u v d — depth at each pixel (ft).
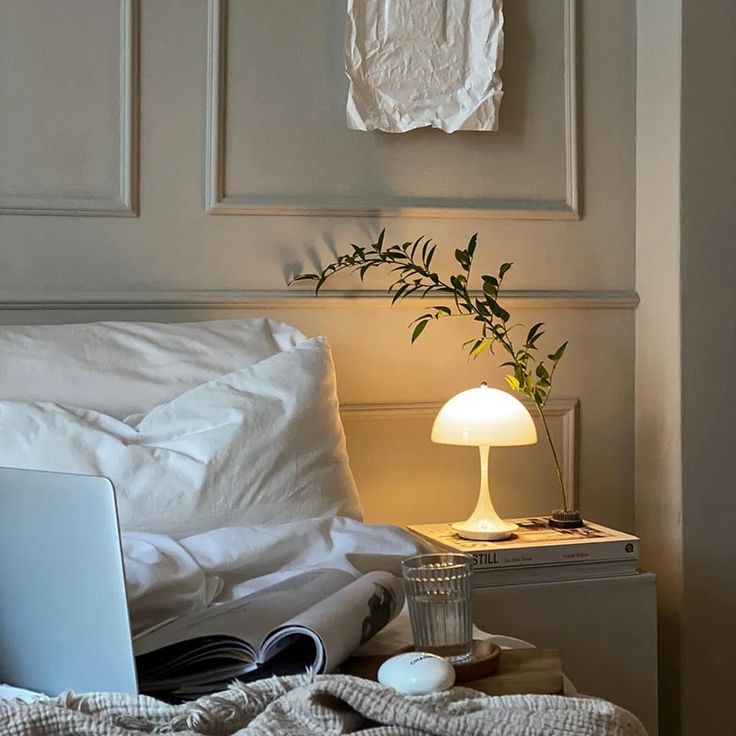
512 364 7.64
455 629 4.16
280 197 7.91
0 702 3.20
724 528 8.25
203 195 7.74
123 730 3.06
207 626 4.00
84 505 3.52
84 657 3.63
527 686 3.99
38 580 3.69
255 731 3.04
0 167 7.35
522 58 8.39
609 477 8.68
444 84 8.08
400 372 8.16
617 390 8.68
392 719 3.21
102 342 6.71
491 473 8.38
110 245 7.57
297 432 6.08
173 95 7.66
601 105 8.60
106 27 7.51
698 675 8.20
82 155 7.50
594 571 7.04
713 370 8.22
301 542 5.37
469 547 6.87
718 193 8.21
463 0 8.09
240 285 7.83
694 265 8.18
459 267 8.28
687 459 8.17
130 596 4.35
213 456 5.79
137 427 6.13
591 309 8.59
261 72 7.83
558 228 8.52
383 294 8.05
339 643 3.85
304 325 7.95
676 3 8.13
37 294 7.38
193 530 5.60
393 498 8.15
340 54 7.98
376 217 8.07
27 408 5.90
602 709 3.34
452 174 8.28
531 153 8.45
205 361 6.70
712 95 8.18
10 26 7.34
